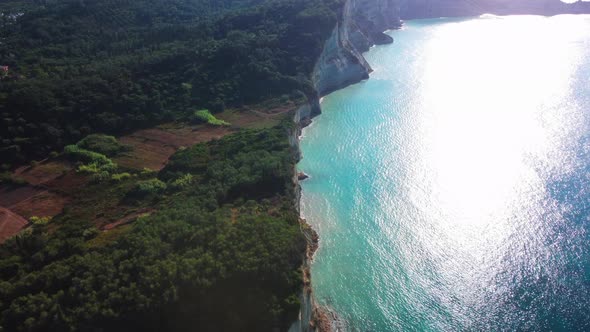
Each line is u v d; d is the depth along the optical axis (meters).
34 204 90.06
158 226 70.19
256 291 60.53
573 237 78.31
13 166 102.56
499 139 109.31
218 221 70.19
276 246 64.38
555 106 123.12
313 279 75.81
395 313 69.31
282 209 79.25
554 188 90.31
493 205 87.88
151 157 105.19
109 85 123.62
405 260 78.25
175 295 59.12
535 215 84.06
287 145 99.69
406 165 103.44
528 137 109.06
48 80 125.31
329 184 100.06
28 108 111.44
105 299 59.38
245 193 84.75
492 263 75.56
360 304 71.12
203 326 59.38
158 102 123.69
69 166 102.12
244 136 105.75
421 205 90.19
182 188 88.38
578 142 105.00
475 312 67.94
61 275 62.97
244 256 62.50
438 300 70.50
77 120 115.81
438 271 75.44
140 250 65.12
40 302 59.38
